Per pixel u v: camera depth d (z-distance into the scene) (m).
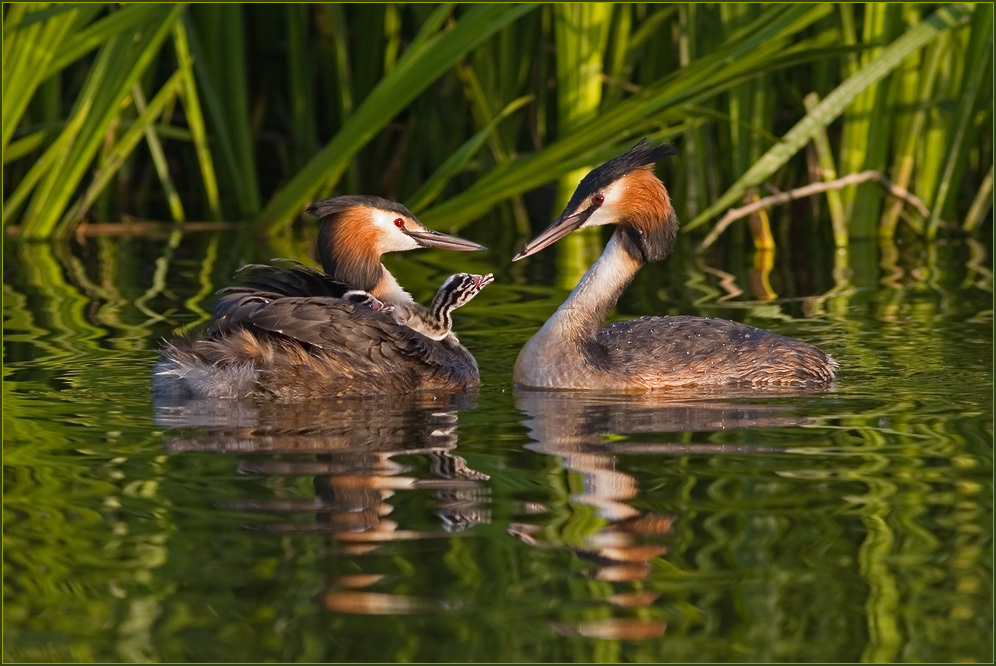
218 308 12.29
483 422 10.88
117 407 11.27
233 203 23.77
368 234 13.89
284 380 11.76
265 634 6.71
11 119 18.66
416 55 18.50
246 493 8.73
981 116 20.69
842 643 6.62
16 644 6.63
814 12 16.69
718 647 6.62
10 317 15.30
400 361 12.20
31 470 9.27
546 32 21.34
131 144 20.14
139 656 6.50
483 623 6.84
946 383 11.98
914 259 18.86
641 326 13.15
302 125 22.59
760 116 19.81
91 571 7.45
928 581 7.30
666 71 21.00
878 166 19.75
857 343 13.80
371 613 6.93
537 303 16.33
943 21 17.25
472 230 22.67
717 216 20.95
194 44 21.19
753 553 7.70
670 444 9.98
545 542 7.84
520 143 23.03
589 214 13.15
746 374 12.41
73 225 21.09
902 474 9.07
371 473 9.19
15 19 18.19
